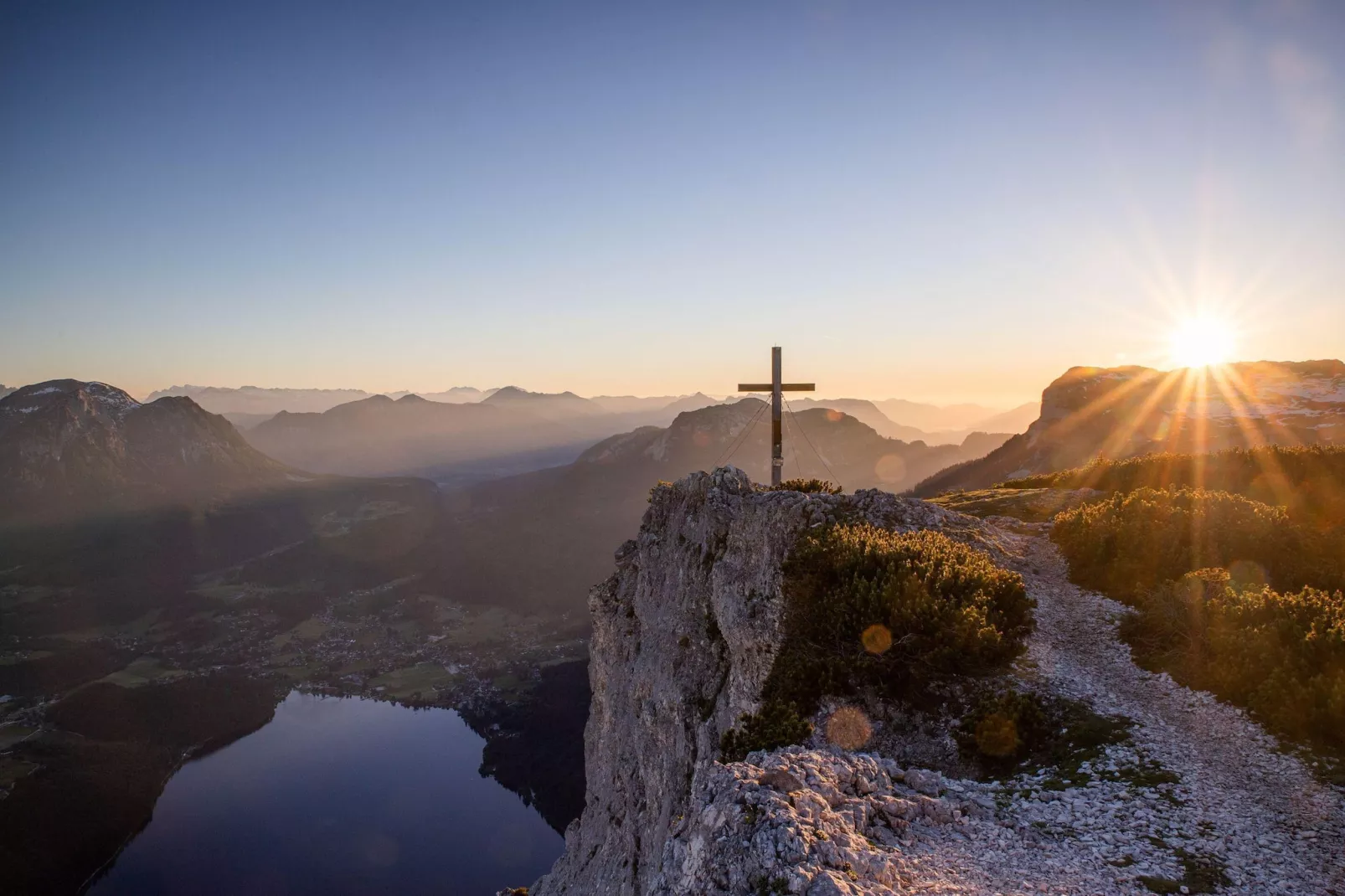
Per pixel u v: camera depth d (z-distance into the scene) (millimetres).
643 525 43906
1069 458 111375
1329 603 20578
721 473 38188
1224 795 14883
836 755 16562
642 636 39500
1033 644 23422
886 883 11969
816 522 31047
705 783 16016
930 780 16406
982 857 13086
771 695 23125
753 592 29188
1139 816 14461
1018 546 33219
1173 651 21594
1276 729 16906
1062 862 12922
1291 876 12172
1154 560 28078
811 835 12602
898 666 21906
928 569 25500
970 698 20625
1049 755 17828
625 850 34562
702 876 12984
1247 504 31609
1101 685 20719
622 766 37125
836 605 24625
